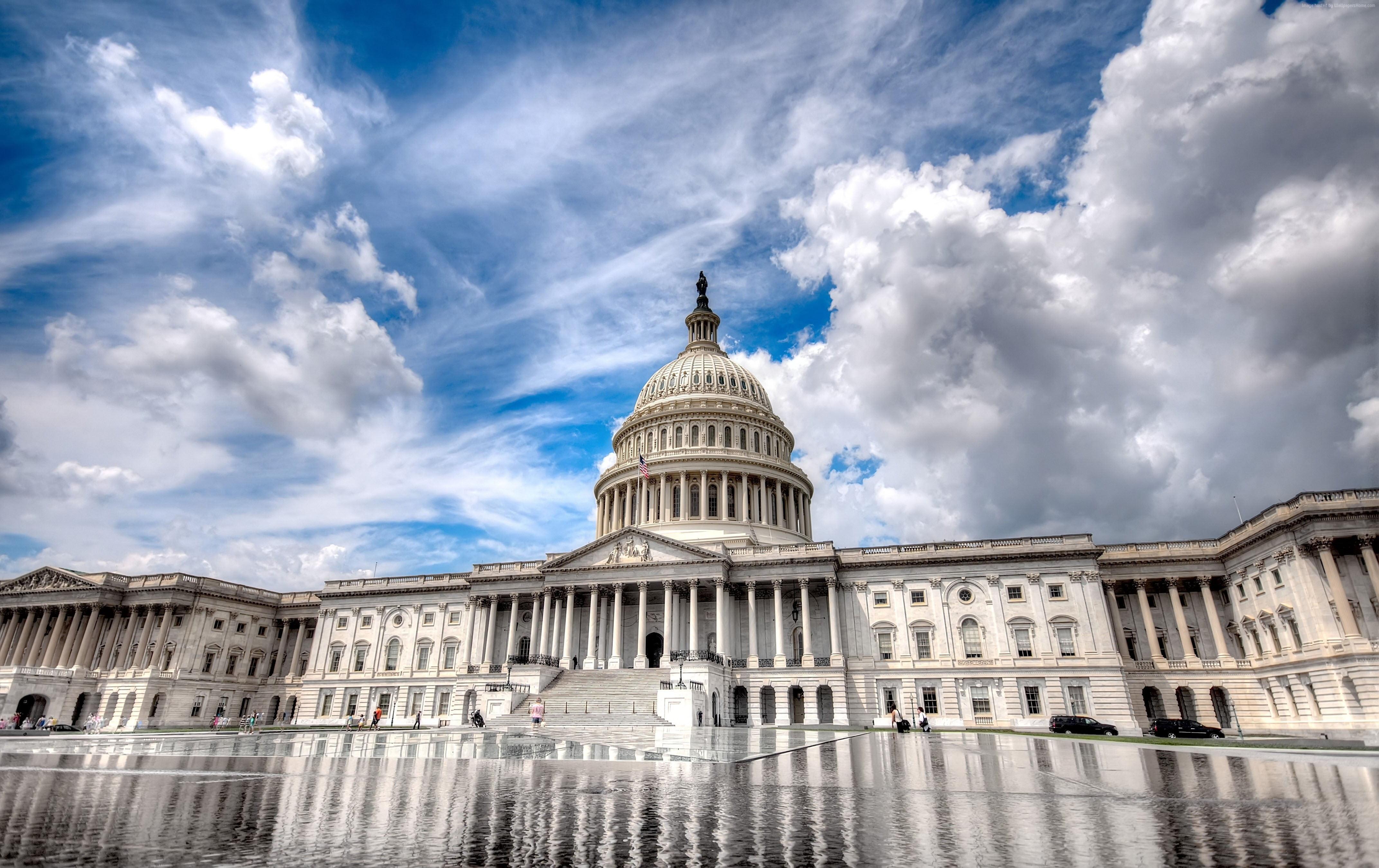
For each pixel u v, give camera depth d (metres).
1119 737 49.03
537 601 80.50
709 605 78.62
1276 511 59.97
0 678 79.81
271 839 10.12
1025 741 41.09
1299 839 10.10
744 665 72.06
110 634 91.31
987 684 68.06
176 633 89.50
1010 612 70.06
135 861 8.57
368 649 89.19
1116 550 72.81
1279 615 60.78
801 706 72.69
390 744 37.62
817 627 75.44
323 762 25.78
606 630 79.56
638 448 106.12
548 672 67.56
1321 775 19.78
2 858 8.64
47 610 93.31
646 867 8.58
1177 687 66.88
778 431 108.12
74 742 41.16
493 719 58.19
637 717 56.16
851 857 9.10
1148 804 13.99
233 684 92.75
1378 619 53.72
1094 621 67.81
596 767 23.44
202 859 8.72
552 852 9.44
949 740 41.66
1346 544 56.09
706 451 97.25
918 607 72.50
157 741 41.94
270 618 99.19
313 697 87.94
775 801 14.58
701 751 31.36
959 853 9.34
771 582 74.94
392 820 11.98
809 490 104.88
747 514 94.69
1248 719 64.31
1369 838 10.09
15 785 16.53
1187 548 71.06
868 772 21.64
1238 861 8.66
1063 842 10.07
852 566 74.94
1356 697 52.78
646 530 76.94
